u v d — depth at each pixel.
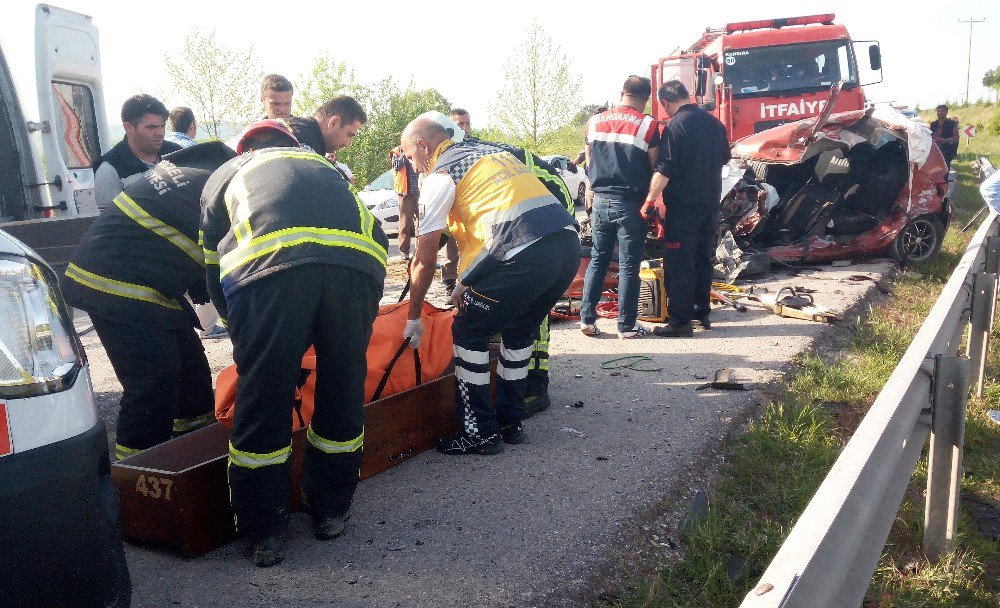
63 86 6.66
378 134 21.05
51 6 6.32
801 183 9.36
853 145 8.84
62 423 2.06
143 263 3.47
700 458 3.96
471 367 3.95
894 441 2.32
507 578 2.88
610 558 3.05
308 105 20.59
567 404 4.79
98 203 4.73
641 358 5.71
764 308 7.23
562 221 3.94
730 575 3.03
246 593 2.81
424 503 3.49
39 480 1.97
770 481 3.87
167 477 3.03
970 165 29.70
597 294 6.37
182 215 3.46
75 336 2.31
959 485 3.13
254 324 2.81
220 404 3.43
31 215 5.88
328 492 3.16
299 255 2.80
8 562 1.91
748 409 4.64
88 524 2.08
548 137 26.20
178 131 7.36
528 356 4.17
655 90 14.05
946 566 3.14
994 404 4.93
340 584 2.86
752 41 12.20
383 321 4.06
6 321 2.04
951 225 12.52
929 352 3.06
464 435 4.02
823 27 12.11
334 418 3.10
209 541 3.11
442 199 3.84
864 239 9.23
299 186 2.94
